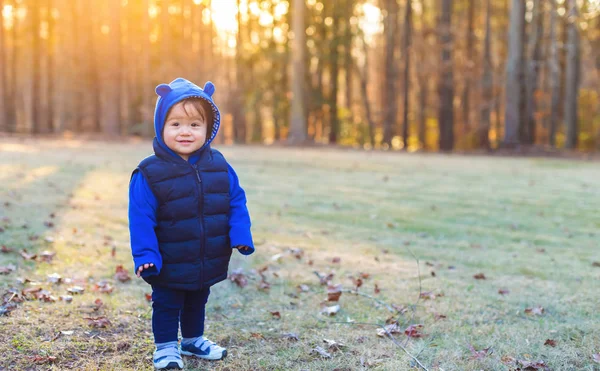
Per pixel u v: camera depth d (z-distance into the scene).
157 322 2.78
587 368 2.90
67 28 28.59
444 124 24.42
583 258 5.35
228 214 2.85
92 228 5.87
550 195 9.46
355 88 40.97
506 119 21.58
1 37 27.50
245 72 30.08
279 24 28.97
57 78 32.78
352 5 28.98
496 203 8.59
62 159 12.94
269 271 4.66
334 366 2.90
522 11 22.11
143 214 2.61
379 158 16.86
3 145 17.06
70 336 3.15
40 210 6.63
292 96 24.44
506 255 5.45
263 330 3.38
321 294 4.11
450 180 11.45
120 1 26.42
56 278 4.11
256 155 16.52
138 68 30.33
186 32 29.25
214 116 2.80
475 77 25.55
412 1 28.73
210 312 3.68
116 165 12.06
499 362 2.96
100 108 29.88
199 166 2.76
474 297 4.07
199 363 2.90
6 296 3.67
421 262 5.11
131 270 4.50
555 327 3.48
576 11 22.91
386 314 3.71
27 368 2.76
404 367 2.89
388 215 7.50
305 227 6.60
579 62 28.05
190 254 2.69
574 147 26.03
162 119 2.69
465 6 29.45
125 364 2.85
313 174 12.05
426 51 26.08
